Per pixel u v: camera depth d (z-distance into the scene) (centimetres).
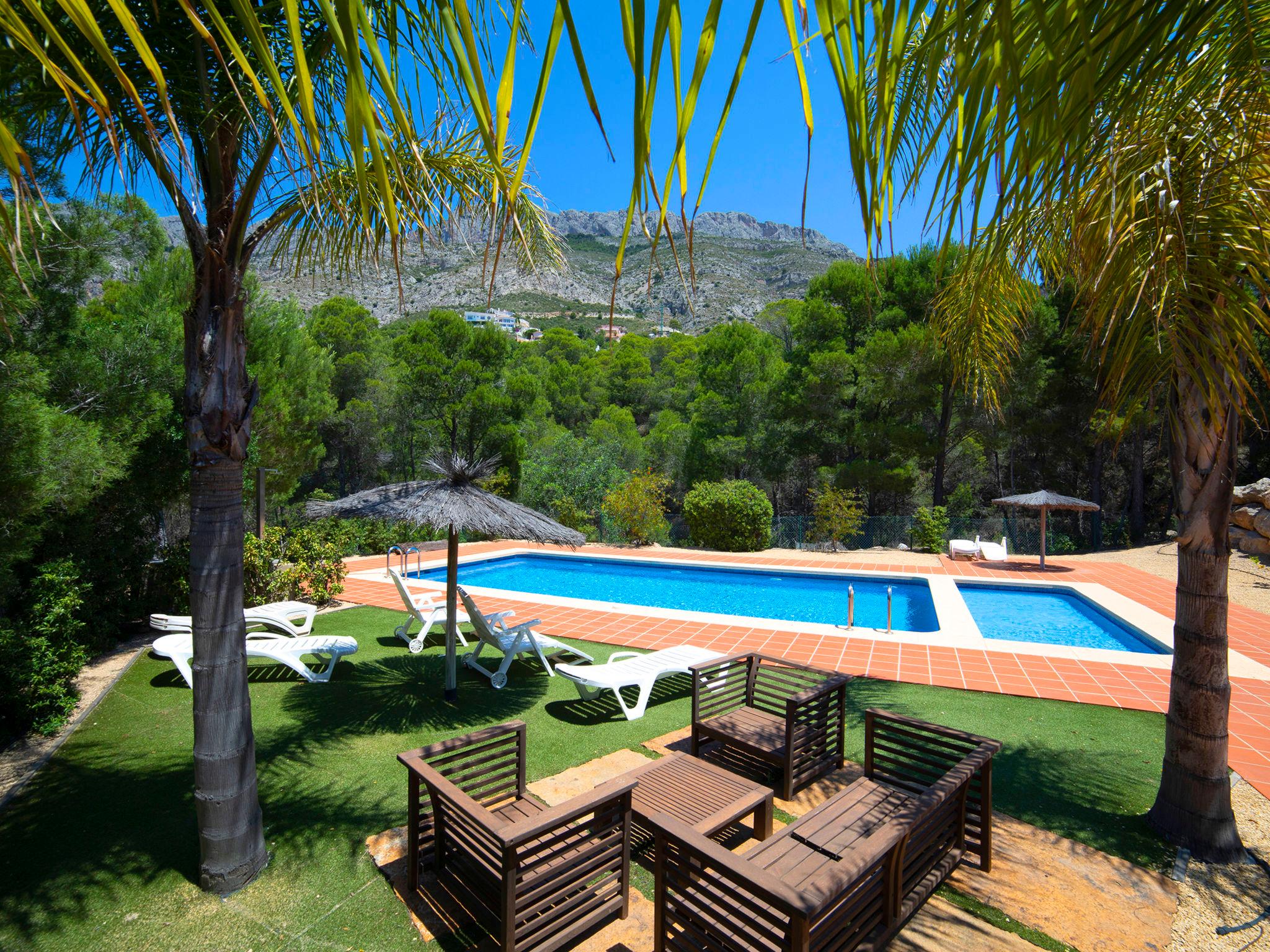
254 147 346
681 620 988
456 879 354
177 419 860
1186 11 105
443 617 830
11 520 467
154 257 960
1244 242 252
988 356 418
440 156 386
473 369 2458
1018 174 102
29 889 354
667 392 4038
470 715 612
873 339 2023
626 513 1945
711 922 287
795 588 1483
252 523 1384
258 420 1298
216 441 340
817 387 2180
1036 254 341
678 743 550
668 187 81
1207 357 284
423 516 598
